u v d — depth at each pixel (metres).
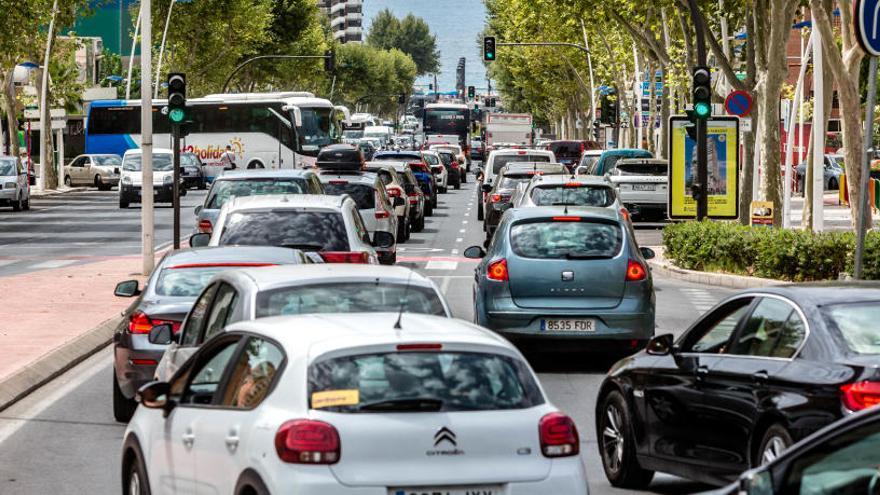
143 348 25.22
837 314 17.36
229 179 45.72
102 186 150.12
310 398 13.14
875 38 27.44
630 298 32.34
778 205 66.75
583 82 199.62
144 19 55.75
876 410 9.04
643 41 102.62
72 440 25.22
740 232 55.34
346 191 57.97
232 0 194.00
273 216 33.00
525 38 172.12
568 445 13.52
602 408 21.48
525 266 32.38
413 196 82.75
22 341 36.44
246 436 13.53
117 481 21.59
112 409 28.59
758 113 71.50
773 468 9.19
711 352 19.20
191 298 25.62
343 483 12.82
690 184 67.44
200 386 15.46
